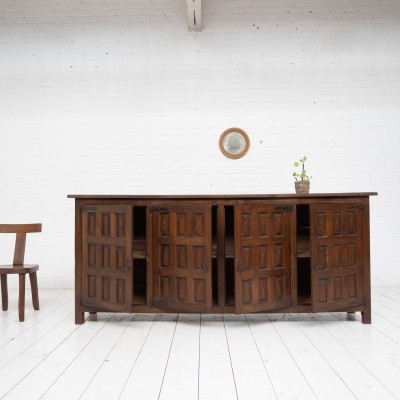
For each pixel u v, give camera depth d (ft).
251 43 16.24
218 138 16.14
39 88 16.29
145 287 12.86
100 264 10.98
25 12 16.38
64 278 16.14
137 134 16.17
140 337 9.89
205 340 9.63
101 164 16.16
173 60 16.25
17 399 6.61
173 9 16.29
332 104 16.15
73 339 9.73
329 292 10.77
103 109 16.24
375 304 13.15
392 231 16.06
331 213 10.84
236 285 10.40
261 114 16.15
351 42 16.25
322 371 7.68
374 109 16.14
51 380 7.34
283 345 9.21
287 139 16.11
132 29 16.30
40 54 16.35
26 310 12.63
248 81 16.19
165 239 10.75
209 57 16.24
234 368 7.85
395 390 6.87
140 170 16.12
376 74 16.20
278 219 10.77
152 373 7.63
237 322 11.28
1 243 16.11
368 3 16.26
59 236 16.15
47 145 16.21
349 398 6.59
